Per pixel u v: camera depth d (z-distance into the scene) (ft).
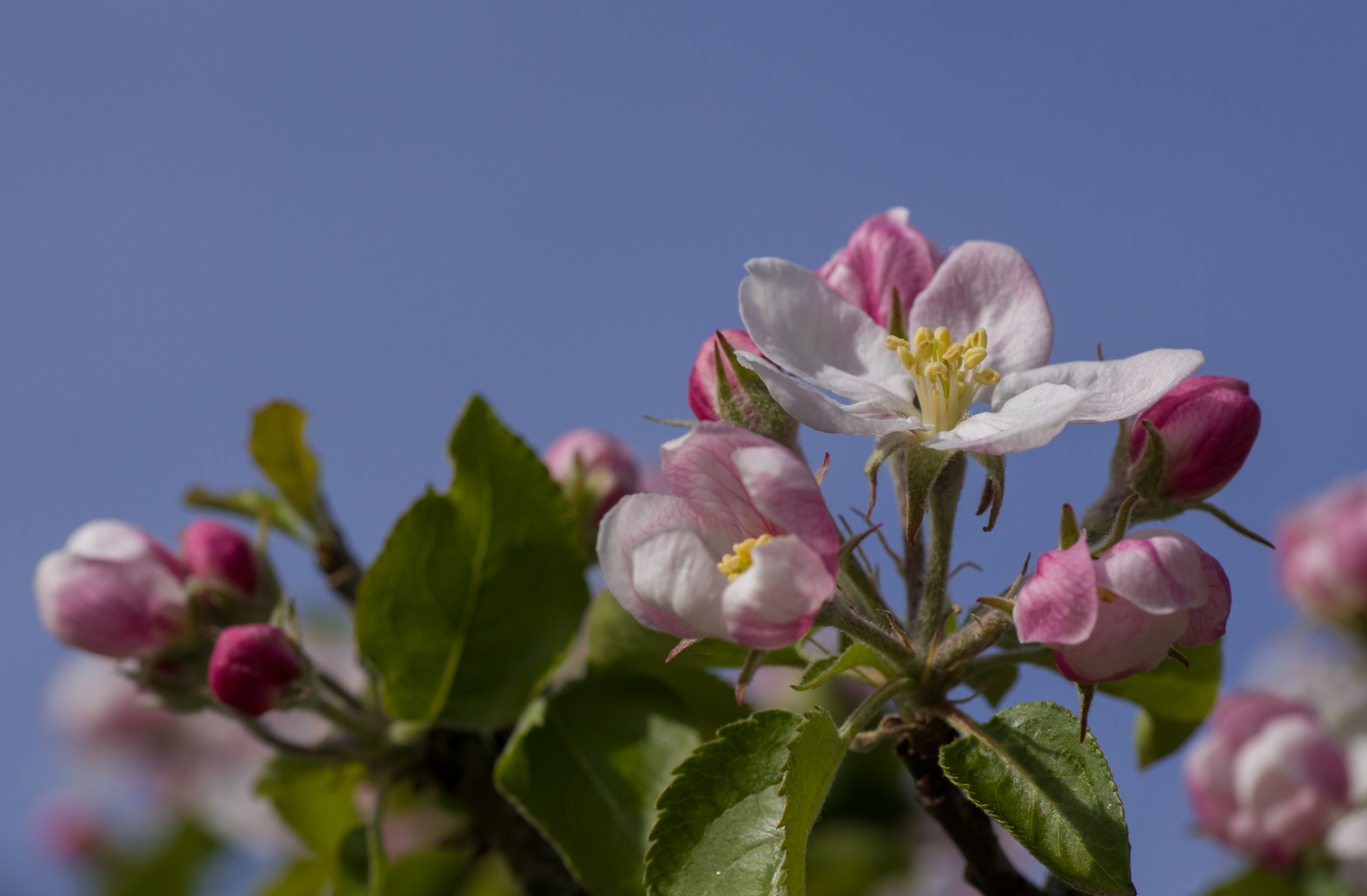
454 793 1.23
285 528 1.32
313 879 1.31
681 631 1.05
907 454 1.09
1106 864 1.02
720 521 1.05
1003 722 1.06
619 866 1.16
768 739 1.05
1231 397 1.10
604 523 1.05
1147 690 1.22
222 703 1.20
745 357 1.08
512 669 1.20
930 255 1.16
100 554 1.24
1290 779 1.35
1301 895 1.34
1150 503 1.10
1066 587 1.01
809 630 1.03
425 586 1.20
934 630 1.09
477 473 1.21
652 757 1.18
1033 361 1.12
